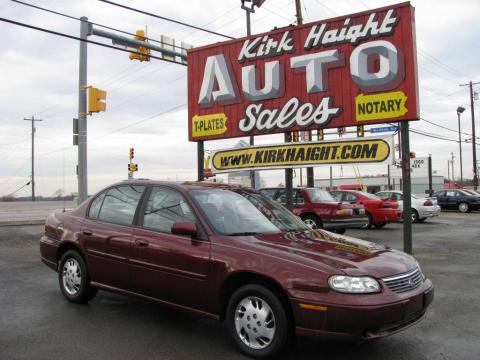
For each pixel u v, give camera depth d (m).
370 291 4.34
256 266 4.71
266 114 12.37
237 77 12.89
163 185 5.97
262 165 12.68
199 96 13.47
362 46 11.12
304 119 11.84
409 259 5.17
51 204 40.50
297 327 4.45
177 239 5.41
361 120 11.15
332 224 14.46
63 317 6.03
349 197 19.27
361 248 5.14
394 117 10.76
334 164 11.64
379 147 11.05
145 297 5.71
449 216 28.39
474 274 9.13
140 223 5.90
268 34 12.39
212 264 5.02
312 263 4.53
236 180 25.91
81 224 6.58
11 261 10.34
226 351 4.89
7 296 7.11
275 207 6.28
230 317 4.91
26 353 4.78
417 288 4.80
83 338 5.24
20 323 5.77
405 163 10.73
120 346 5.00
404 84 10.66
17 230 15.89
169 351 4.87
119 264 5.93
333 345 5.06
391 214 18.66
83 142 18.08
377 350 4.93
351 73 11.27
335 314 4.27
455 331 5.58
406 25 10.67
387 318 4.32
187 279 5.21
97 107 17.44
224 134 13.05
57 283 8.05
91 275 6.35
